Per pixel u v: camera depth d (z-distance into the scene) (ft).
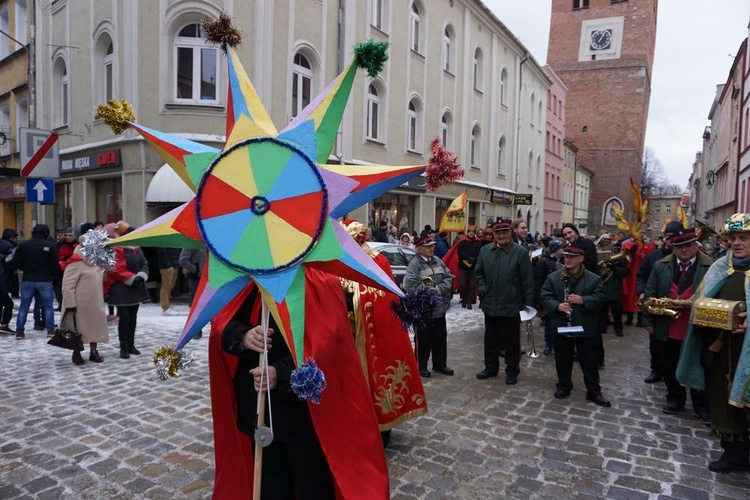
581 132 182.09
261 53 41.63
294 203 7.09
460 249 40.06
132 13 40.32
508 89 91.15
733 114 95.50
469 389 20.07
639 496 12.03
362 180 7.04
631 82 175.11
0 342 27.12
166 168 40.01
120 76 41.93
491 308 21.08
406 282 21.54
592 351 18.78
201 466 13.09
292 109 46.21
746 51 78.59
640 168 187.62
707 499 11.94
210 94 41.63
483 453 14.24
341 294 8.41
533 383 21.12
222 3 40.04
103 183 47.78
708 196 146.51
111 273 22.86
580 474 13.10
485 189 82.94
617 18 175.32
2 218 68.03
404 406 14.30
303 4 45.34
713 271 13.94
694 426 16.56
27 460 13.38
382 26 57.00
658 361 21.42
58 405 17.44
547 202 126.82
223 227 7.19
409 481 12.55
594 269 27.07
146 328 29.68
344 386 8.14
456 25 71.10
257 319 8.11
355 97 51.90
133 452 13.87
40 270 28.30
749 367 12.09
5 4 63.21
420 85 63.46
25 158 31.81
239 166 7.25
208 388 19.27
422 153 64.59
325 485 8.23
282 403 7.98
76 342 22.20
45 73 54.08
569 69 182.60
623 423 16.72
